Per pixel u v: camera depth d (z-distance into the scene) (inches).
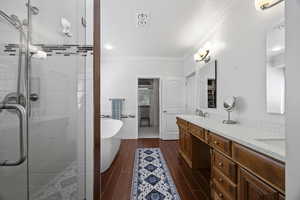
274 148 40.6
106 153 105.9
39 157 51.8
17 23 49.9
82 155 53.3
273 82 63.0
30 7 50.5
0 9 48.6
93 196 53.3
